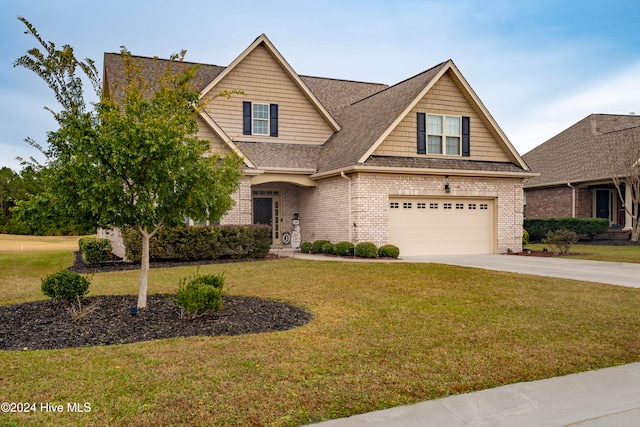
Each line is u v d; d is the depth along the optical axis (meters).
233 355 5.60
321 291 9.96
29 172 7.46
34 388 4.59
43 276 12.95
